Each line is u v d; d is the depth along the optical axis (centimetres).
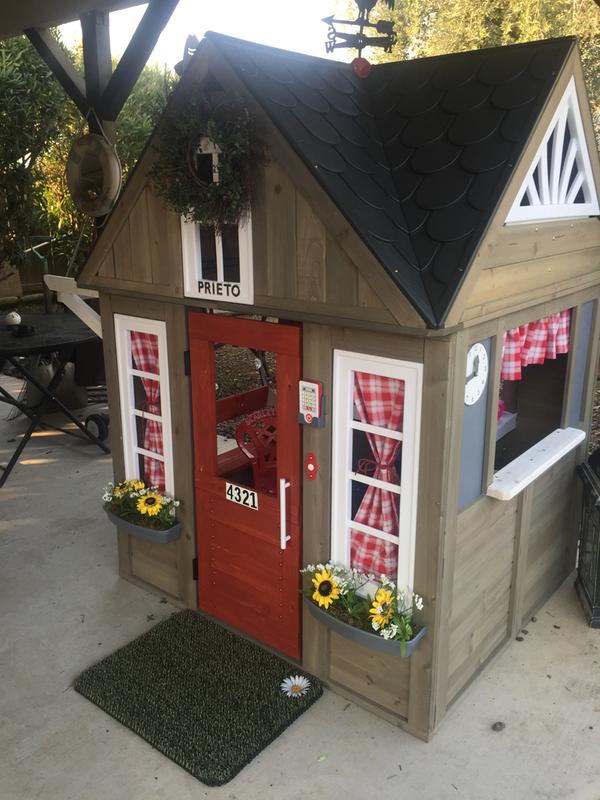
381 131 332
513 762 303
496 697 342
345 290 279
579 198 362
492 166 279
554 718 328
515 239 292
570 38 298
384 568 320
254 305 315
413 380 280
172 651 372
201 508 384
